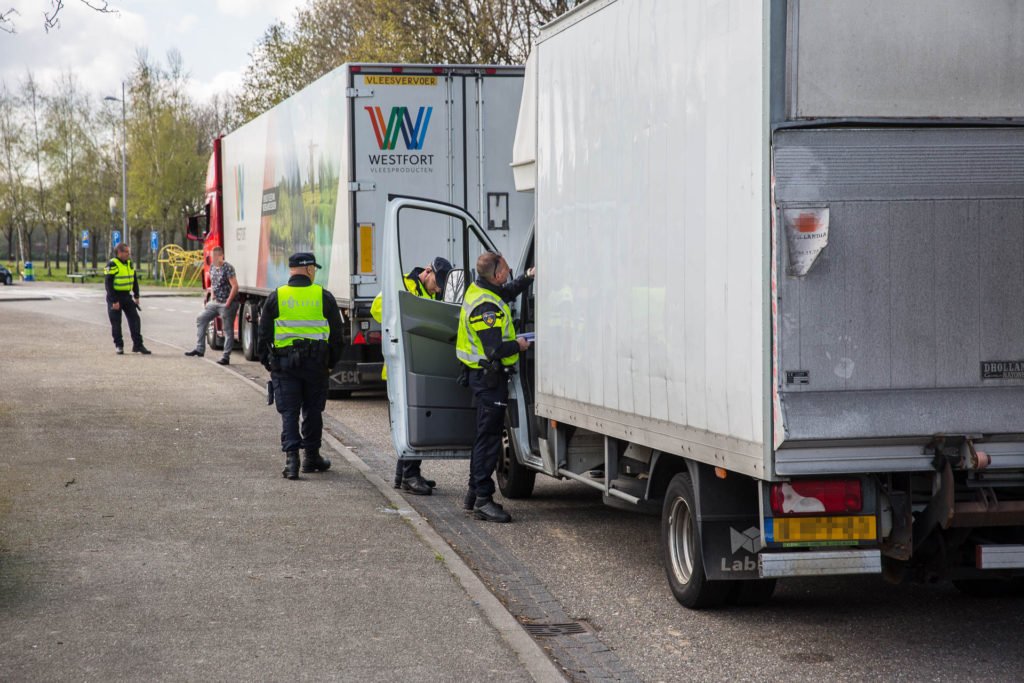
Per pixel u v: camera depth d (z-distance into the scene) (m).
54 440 11.75
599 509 9.45
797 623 6.34
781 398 5.34
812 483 5.63
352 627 6.00
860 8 5.43
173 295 53.19
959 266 5.51
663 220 6.40
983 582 6.85
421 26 28.72
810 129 5.38
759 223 5.41
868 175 5.43
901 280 5.46
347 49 42.00
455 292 10.57
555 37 7.99
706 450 6.00
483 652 5.64
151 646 5.64
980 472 5.80
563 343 7.98
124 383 16.89
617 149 6.98
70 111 70.69
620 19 6.91
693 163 6.04
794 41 5.36
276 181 18.69
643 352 6.70
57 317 32.81
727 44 5.68
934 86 5.51
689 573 6.57
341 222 14.77
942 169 5.49
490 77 14.65
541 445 8.77
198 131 70.06
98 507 8.70
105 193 70.50
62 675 5.23
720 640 6.04
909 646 5.92
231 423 13.20
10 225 74.69
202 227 25.95
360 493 9.45
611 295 7.13
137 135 65.50
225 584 6.74
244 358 21.83
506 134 14.71
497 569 7.52
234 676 5.25
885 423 5.44
